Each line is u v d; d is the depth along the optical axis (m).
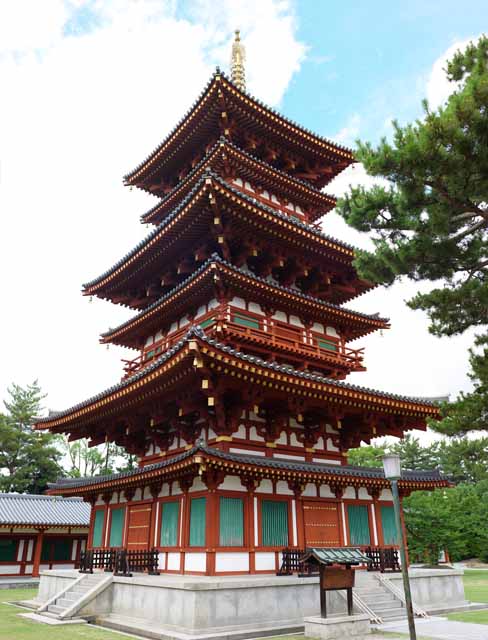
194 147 35.62
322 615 17.77
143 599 20.00
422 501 54.72
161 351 29.78
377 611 20.92
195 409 22.92
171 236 29.11
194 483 21.94
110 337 32.72
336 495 24.88
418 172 13.43
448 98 13.60
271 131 34.50
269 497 22.62
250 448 23.55
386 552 24.50
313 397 23.70
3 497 47.69
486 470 77.38
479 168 13.10
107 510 28.00
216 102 32.12
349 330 31.66
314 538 23.39
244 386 21.98
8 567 43.47
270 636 17.72
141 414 26.33
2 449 73.88
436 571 24.97
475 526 59.69
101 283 33.72
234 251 29.45
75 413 27.83
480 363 14.80
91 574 24.73
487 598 29.17
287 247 29.66
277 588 19.25
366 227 15.36
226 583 17.98
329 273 32.00
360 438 28.89
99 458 84.56
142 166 37.53
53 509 47.62
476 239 15.09
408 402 25.94
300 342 27.84
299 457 25.45
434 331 16.05
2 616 23.20
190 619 17.09
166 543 22.72
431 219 14.16
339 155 37.31
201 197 25.89
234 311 26.48
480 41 14.84
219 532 20.50
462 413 14.71
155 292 33.03
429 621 20.70
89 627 19.86
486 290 14.57
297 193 34.62
